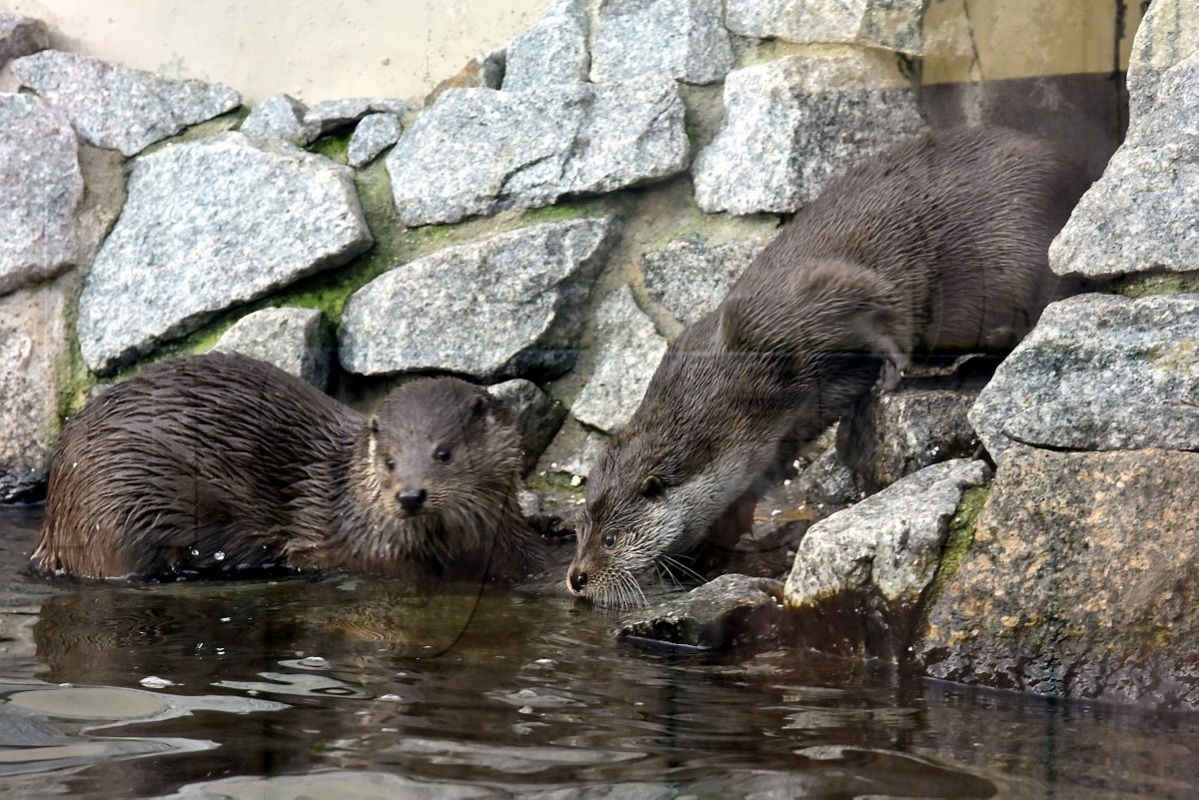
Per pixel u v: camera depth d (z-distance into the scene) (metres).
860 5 11.74
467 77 14.36
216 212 14.05
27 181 14.54
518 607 9.60
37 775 5.38
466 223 13.52
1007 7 10.31
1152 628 6.99
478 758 5.70
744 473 9.89
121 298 14.16
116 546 10.88
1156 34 8.39
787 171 12.10
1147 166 8.08
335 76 14.90
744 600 8.60
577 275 12.77
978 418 8.30
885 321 9.49
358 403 13.39
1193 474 7.19
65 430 11.55
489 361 12.73
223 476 11.28
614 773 5.49
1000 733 6.26
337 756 5.68
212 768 5.49
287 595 10.05
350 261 13.72
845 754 5.84
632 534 9.82
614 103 13.26
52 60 14.97
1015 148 9.63
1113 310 7.93
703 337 10.20
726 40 13.27
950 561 7.80
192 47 15.00
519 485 11.82
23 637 8.36
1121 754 5.91
